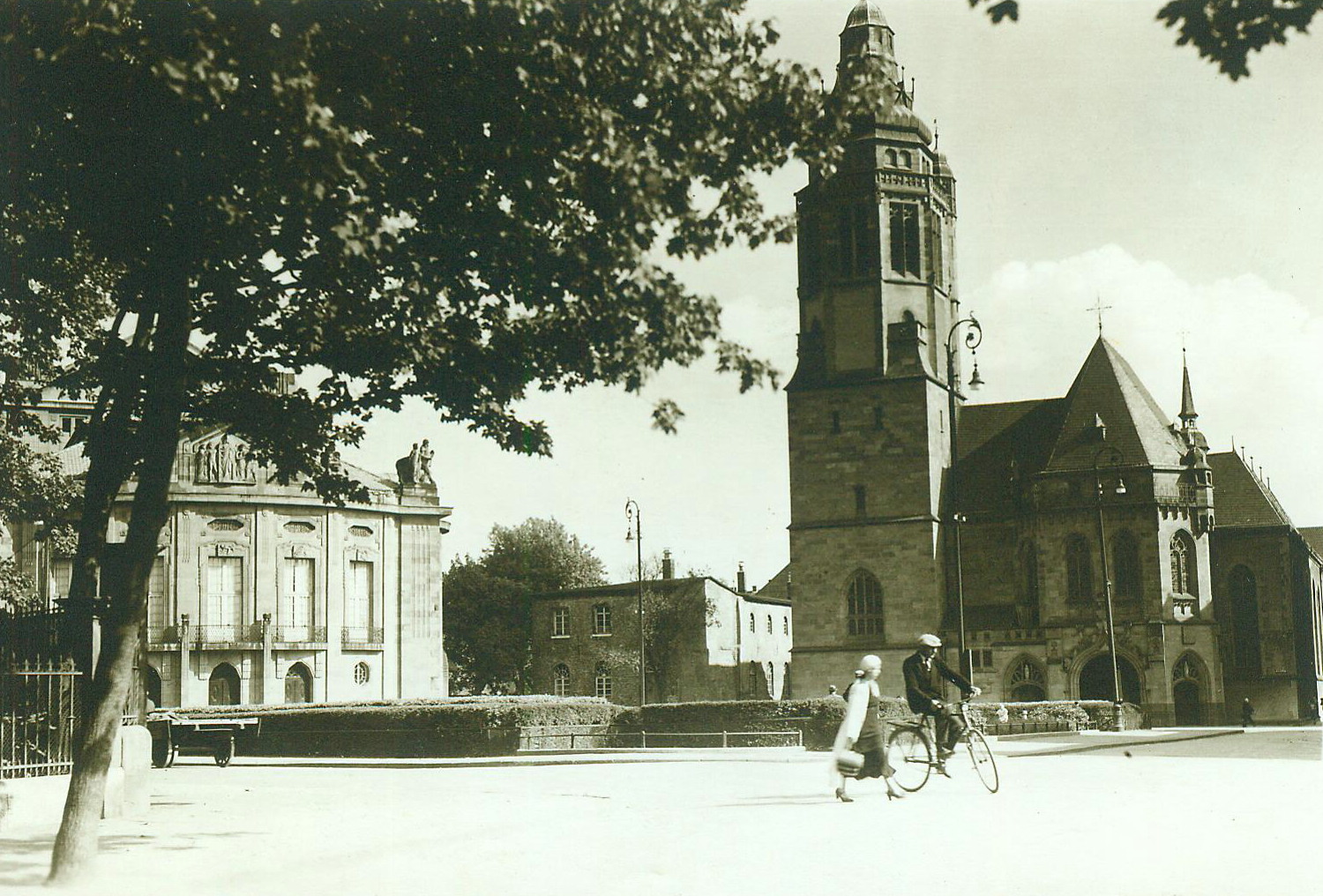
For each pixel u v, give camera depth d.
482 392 15.95
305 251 14.25
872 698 19.14
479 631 106.00
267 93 11.77
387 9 12.53
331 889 12.36
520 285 14.50
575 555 116.12
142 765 21.06
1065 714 56.59
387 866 13.87
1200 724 72.56
